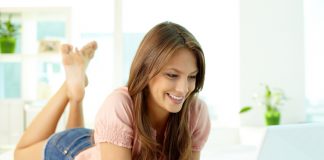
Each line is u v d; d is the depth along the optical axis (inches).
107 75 128.4
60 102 65.9
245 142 111.9
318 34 124.0
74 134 59.2
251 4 122.7
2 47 109.7
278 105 120.2
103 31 128.0
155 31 38.4
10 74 115.7
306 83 124.6
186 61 37.5
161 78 38.1
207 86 133.0
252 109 123.5
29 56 110.9
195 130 48.8
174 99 38.7
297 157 28.3
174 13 128.7
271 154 28.1
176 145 45.8
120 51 122.3
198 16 129.5
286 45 122.6
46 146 60.2
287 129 27.9
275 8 122.2
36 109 110.5
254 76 123.5
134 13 127.8
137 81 39.8
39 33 116.0
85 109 128.6
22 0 115.9
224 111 132.7
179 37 37.2
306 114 124.9
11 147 107.2
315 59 124.6
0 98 114.7
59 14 115.2
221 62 131.6
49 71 115.4
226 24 130.0
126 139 40.2
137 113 41.2
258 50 123.1
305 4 123.7
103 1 126.5
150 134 42.3
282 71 123.0
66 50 67.0
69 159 55.1
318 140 28.5
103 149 40.3
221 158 70.1
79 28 123.4
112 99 41.6
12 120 110.1
